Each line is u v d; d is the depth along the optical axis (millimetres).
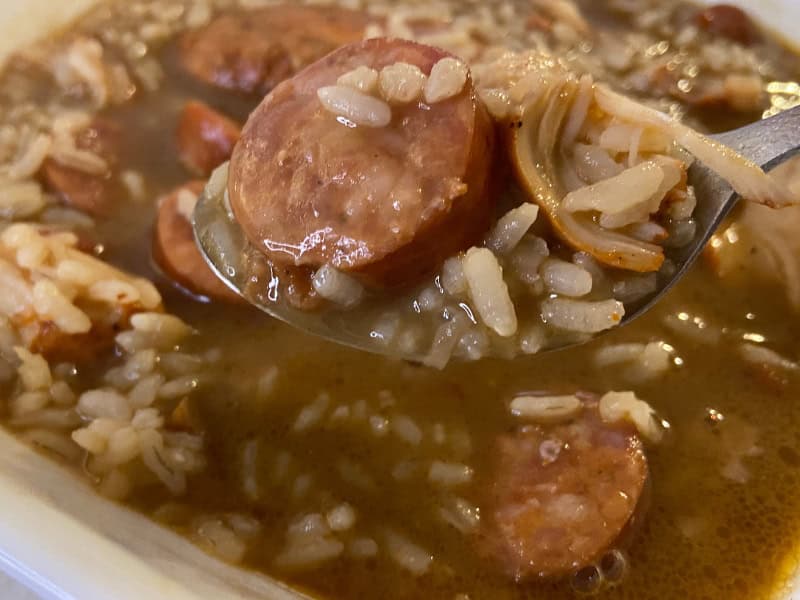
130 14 166
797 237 122
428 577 97
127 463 100
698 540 99
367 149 95
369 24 157
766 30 162
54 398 107
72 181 132
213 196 119
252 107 150
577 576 96
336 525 100
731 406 111
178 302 121
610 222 99
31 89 149
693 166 110
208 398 111
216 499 102
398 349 100
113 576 77
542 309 100
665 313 120
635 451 102
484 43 156
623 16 169
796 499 102
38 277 112
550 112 101
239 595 85
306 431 109
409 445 107
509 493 102
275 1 169
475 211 97
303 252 96
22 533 79
